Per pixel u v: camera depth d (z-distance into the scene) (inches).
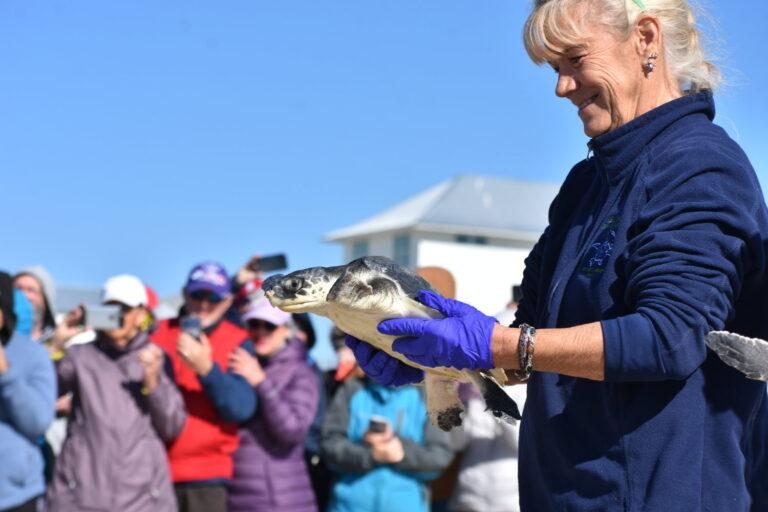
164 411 202.7
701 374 73.4
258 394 210.1
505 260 1103.0
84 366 205.9
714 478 71.8
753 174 76.0
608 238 77.2
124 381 205.5
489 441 212.2
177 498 206.5
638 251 72.3
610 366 69.6
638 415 73.1
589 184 87.5
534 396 81.1
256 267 250.4
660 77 79.1
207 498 205.5
